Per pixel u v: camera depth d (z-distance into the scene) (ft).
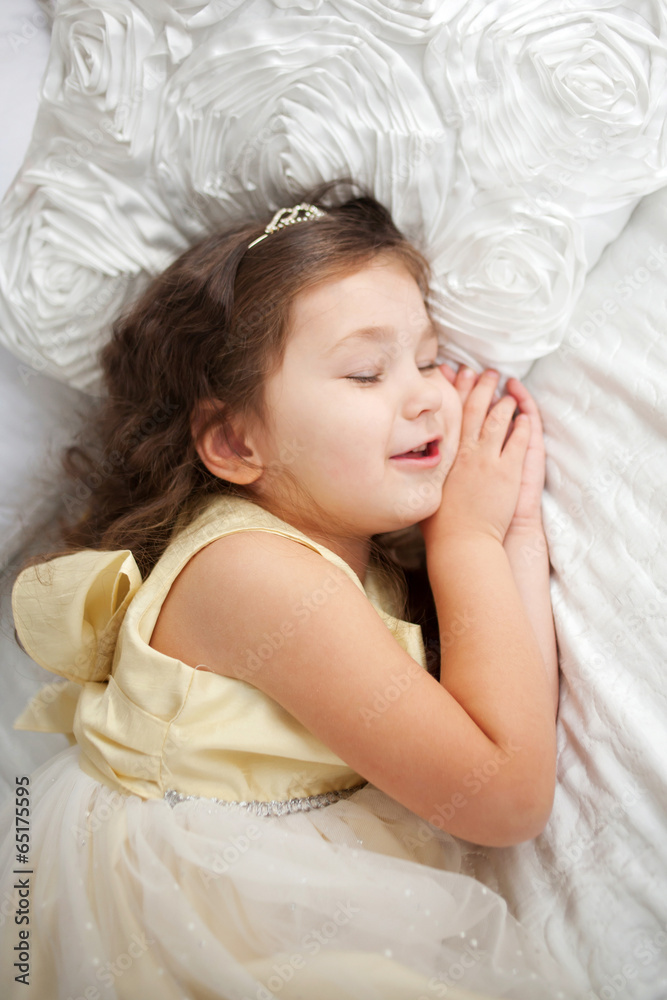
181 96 2.61
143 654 2.23
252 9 2.49
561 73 2.42
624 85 2.42
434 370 2.74
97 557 2.45
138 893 2.05
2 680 3.09
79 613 2.46
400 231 2.74
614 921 2.01
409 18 2.39
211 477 2.77
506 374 2.84
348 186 2.77
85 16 2.57
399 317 2.51
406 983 1.90
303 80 2.56
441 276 2.75
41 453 3.17
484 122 2.49
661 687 2.16
